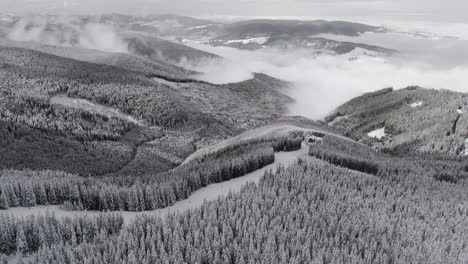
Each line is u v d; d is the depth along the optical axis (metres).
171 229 57.12
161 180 85.56
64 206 69.25
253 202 66.56
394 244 56.03
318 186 77.12
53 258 48.38
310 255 51.84
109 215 60.06
